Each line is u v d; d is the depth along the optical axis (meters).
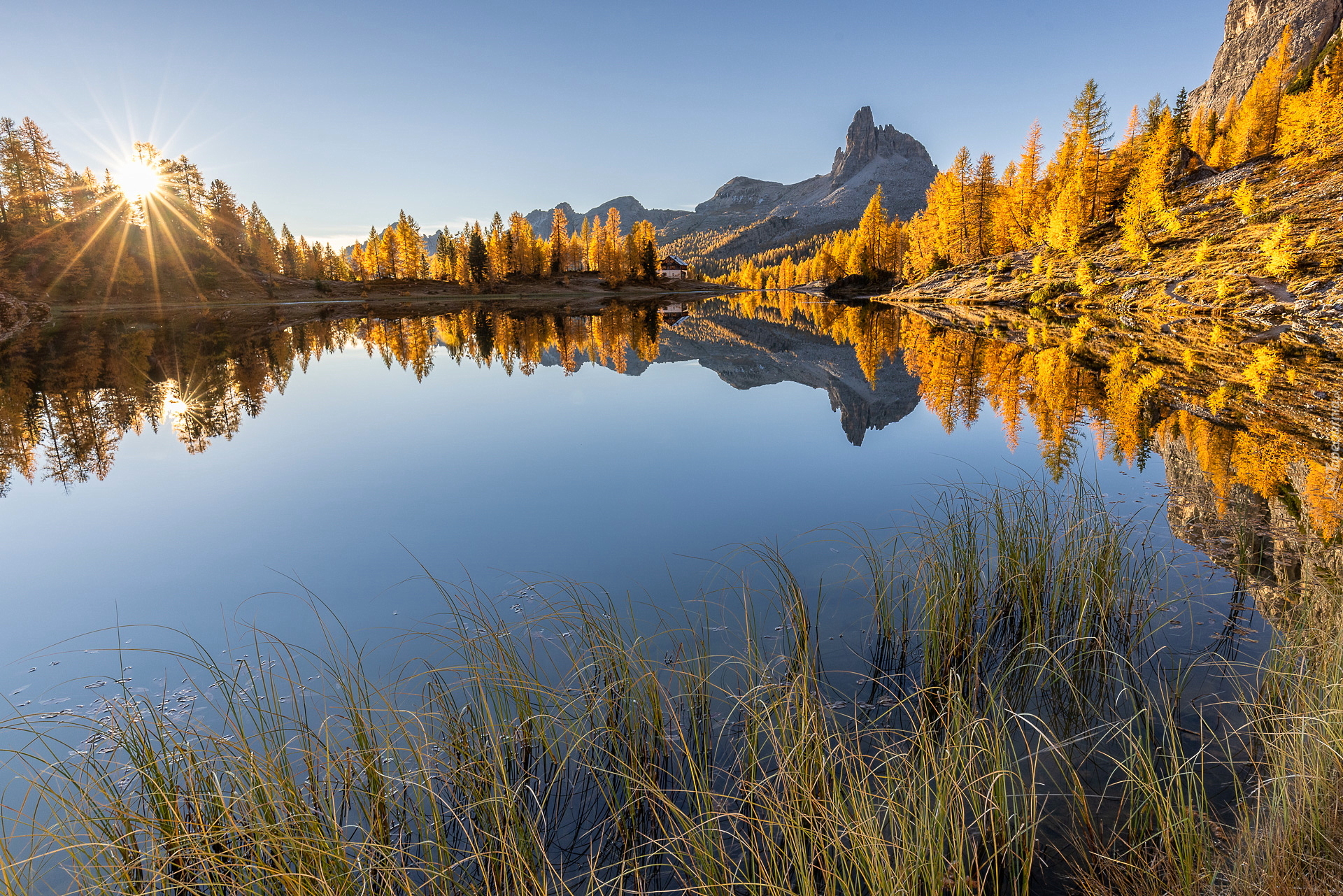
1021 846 3.02
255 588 6.13
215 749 3.47
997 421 12.26
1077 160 51.91
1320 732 3.18
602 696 3.95
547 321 45.66
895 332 32.16
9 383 18.53
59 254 48.19
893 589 5.49
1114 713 3.98
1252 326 23.58
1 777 3.64
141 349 27.58
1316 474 8.17
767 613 5.27
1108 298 35.88
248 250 75.62
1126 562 5.68
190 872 2.88
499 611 5.44
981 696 4.25
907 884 2.66
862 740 3.79
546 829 3.33
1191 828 2.75
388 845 3.13
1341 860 2.61
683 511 7.80
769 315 48.38
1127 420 11.69
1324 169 36.84
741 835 3.18
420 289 83.38
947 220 60.97
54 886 2.89
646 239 97.31
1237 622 4.84
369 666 4.62
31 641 5.24
